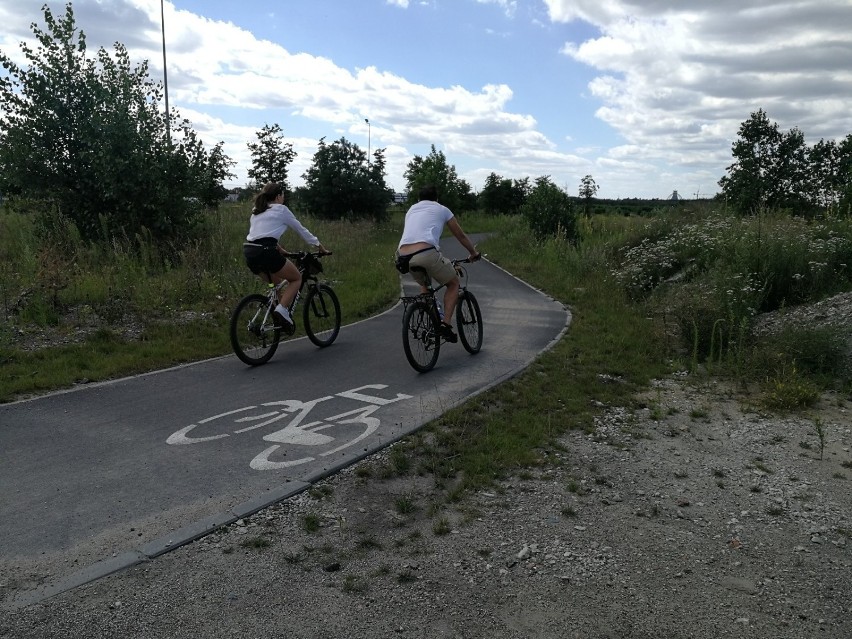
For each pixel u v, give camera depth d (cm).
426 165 4434
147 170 1302
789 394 607
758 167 1800
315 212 3397
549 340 859
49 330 810
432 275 704
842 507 413
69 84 1293
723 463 479
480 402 581
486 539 357
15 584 300
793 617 297
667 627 287
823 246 1018
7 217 1506
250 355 723
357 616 286
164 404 574
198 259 1196
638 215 2519
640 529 376
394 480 426
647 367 723
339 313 858
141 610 284
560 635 278
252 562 325
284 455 460
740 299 827
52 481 412
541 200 2253
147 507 378
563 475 443
